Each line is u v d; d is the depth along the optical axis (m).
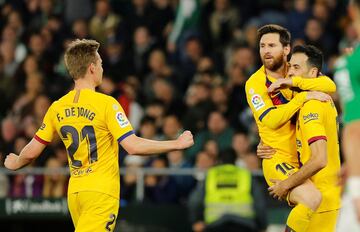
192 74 47.28
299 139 23.55
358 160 16.11
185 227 36.78
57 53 49.25
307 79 23.25
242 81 44.31
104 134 22.94
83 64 23.22
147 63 48.31
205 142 40.81
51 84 46.78
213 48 48.69
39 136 23.61
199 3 49.81
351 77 16.80
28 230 38.19
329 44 46.56
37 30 50.88
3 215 36.50
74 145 23.05
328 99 23.30
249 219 35.47
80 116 23.02
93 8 52.34
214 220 35.59
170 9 50.88
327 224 24.03
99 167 22.89
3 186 37.69
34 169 37.56
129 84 45.03
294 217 23.06
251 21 48.22
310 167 22.75
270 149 24.00
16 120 43.72
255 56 45.91
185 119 42.72
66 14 51.84
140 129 41.84
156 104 44.12
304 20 47.72
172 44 49.28
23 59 48.12
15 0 53.25
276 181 23.75
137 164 39.59
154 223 36.78
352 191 16.05
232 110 43.28
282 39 23.83
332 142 23.80
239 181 35.69
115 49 48.22
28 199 36.56
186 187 38.25
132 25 50.38
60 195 37.62
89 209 22.75
